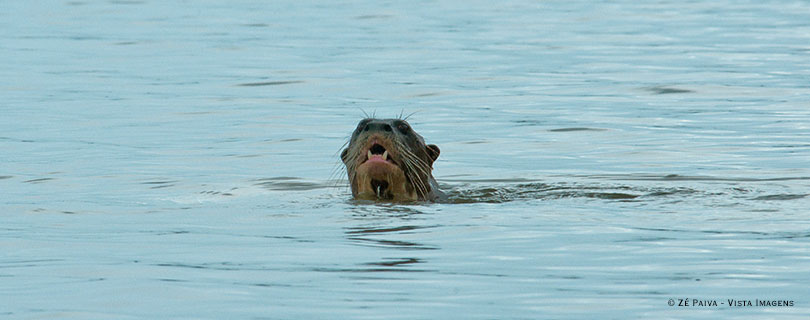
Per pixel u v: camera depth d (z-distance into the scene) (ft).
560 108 91.97
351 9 216.54
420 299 30.81
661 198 49.78
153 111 91.61
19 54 140.97
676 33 163.94
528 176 61.31
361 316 29.12
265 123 84.53
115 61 134.62
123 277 33.76
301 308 29.89
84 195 53.57
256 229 42.70
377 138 49.65
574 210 46.16
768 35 158.51
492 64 127.95
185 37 164.14
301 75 118.21
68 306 30.19
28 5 224.74
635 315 28.94
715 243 38.06
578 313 29.25
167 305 30.25
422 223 43.19
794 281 32.27
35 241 40.37
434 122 84.99
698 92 100.89
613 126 81.10
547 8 215.31
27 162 65.57
